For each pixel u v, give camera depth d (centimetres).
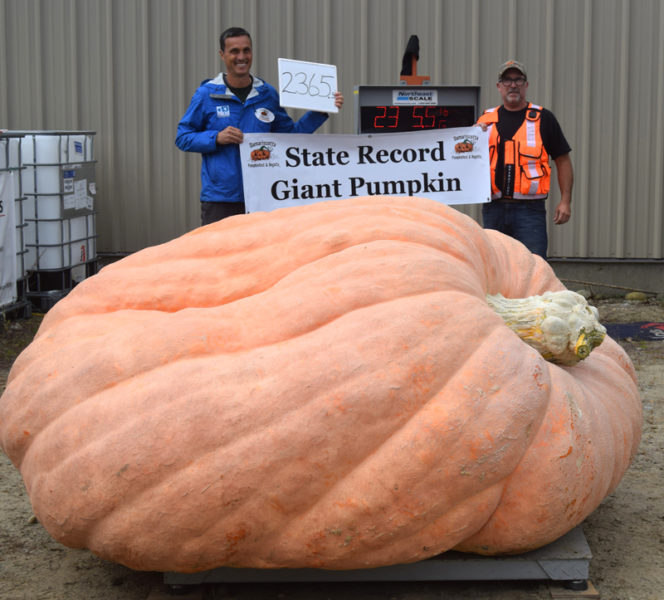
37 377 318
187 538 290
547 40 912
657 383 638
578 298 362
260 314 312
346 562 302
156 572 366
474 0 909
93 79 940
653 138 922
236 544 294
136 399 294
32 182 848
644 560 366
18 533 405
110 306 340
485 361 305
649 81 916
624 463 352
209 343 304
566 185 747
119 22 930
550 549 334
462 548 325
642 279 943
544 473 307
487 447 296
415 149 648
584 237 936
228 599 335
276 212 369
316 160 646
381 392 290
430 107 700
